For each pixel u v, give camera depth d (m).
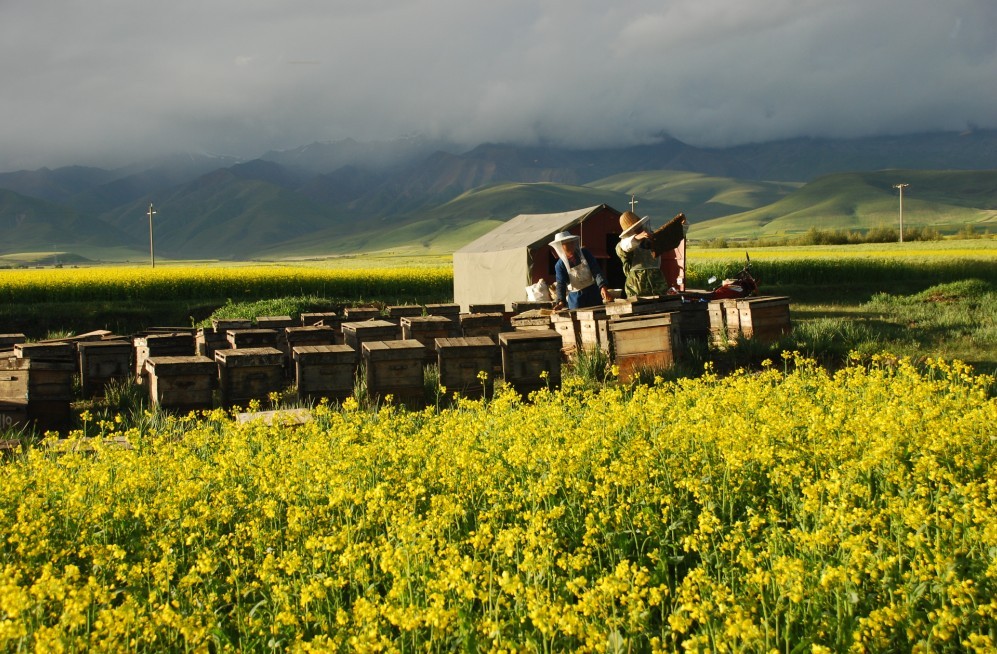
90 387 14.98
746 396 9.42
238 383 12.73
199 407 12.66
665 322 14.05
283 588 4.94
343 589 5.53
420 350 13.01
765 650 4.11
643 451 6.95
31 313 32.12
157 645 4.75
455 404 12.91
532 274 27.94
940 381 10.34
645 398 10.14
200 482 7.03
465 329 17.31
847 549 5.10
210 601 4.92
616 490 6.48
